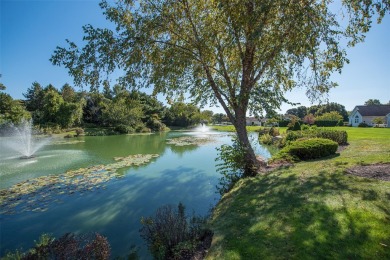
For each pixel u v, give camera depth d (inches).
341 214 146.3
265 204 183.3
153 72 350.0
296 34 264.8
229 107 370.9
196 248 149.8
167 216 175.2
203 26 335.3
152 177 365.4
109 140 1011.9
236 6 263.1
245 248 128.0
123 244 174.7
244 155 314.2
